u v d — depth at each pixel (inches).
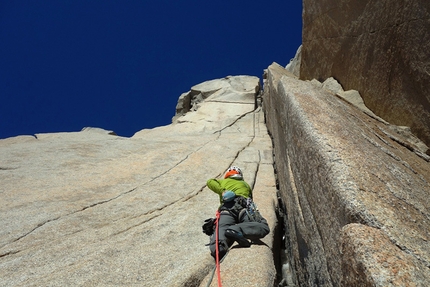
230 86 868.6
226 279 134.4
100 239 193.5
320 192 114.0
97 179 299.3
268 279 134.6
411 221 87.3
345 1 298.7
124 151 393.7
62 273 145.1
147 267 152.6
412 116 232.1
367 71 274.4
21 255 169.6
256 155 403.5
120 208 243.9
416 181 124.4
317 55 365.7
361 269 69.9
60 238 191.3
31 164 319.9
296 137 157.4
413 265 68.2
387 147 166.2
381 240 74.5
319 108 166.6
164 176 319.9
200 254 164.9
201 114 722.2
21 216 213.5
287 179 199.6
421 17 212.1
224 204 171.0
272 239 184.4
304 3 388.8
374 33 261.4
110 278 141.9
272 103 323.9
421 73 217.9
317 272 120.6
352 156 113.3
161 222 219.8
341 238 80.5
